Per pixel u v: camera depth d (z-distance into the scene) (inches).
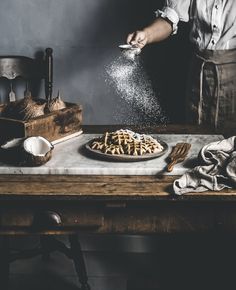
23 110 88.5
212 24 111.7
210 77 115.3
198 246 124.6
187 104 121.1
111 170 79.7
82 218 74.4
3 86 129.3
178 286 113.8
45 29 128.3
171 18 114.7
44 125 88.4
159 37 114.4
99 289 115.6
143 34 106.3
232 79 114.6
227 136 98.0
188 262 122.4
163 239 129.3
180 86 129.9
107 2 126.6
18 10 127.2
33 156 79.7
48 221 73.9
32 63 120.0
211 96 116.3
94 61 129.9
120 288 116.0
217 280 112.9
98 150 85.3
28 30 128.3
